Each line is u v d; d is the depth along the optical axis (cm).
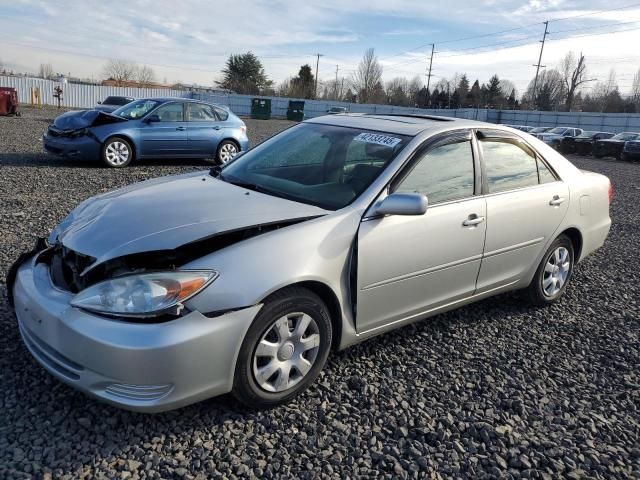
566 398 347
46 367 284
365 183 346
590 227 503
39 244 346
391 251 338
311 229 308
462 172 390
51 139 1082
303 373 313
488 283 420
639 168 2264
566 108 7169
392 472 268
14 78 4394
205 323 264
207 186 368
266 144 436
